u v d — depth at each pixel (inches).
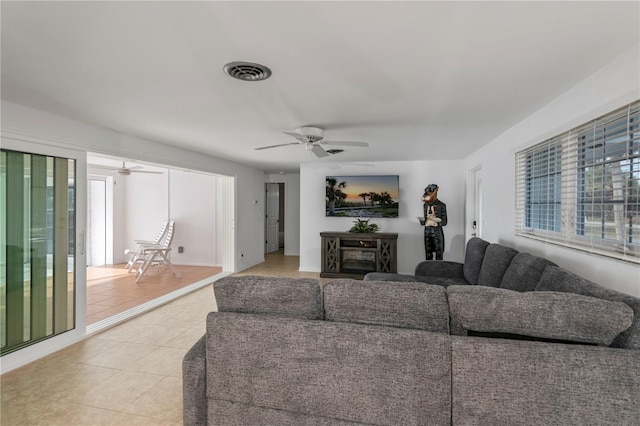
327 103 104.8
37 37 64.6
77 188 127.0
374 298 63.4
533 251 114.2
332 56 72.3
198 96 98.6
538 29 60.9
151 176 290.2
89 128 131.0
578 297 55.2
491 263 118.7
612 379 51.4
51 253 119.2
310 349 63.2
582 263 85.8
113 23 59.3
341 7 54.0
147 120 125.6
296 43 66.5
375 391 60.4
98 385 94.9
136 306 167.2
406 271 237.0
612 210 76.0
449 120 124.3
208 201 279.1
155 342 125.2
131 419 79.9
